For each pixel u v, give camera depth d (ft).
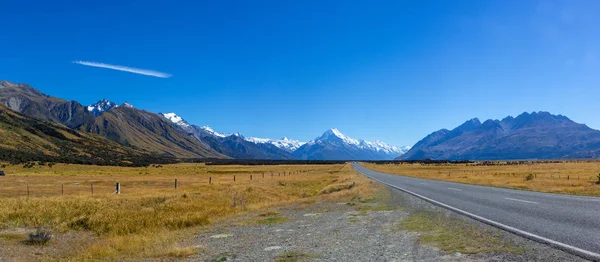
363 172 285.23
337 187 110.73
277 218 52.42
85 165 531.50
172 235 41.75
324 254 27.53
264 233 39.91
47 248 39.88
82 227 53.11
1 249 38.34
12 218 57.98
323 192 107.34
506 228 32.65
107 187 165.89
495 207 49.29
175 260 28.66
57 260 32.91
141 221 54.19
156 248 33.24
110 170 435.94
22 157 514.68
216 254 29.86
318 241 32.99
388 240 31.22
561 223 34.24
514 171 254.06
